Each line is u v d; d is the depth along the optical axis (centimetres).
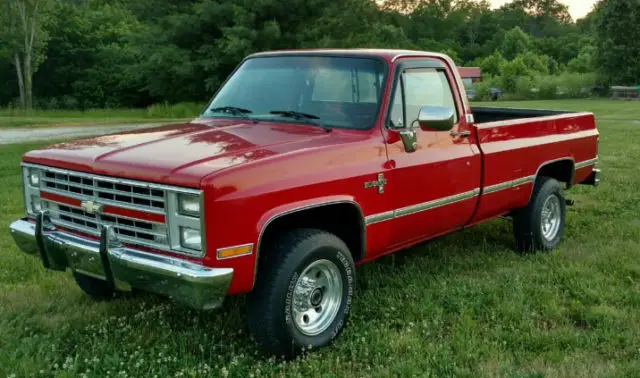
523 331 450
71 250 406
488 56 10562
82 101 5300
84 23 5531
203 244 356
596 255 621
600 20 6247
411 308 486
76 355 406
